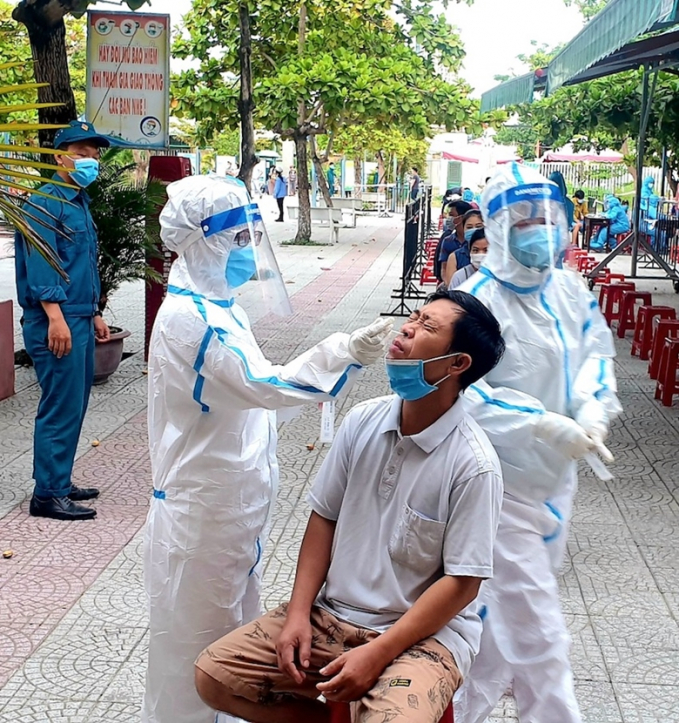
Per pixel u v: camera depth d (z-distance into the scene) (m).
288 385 2.67
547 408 3.27
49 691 3.70
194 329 2.75
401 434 2.53
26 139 8.69
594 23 7.23
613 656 4.07
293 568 4.86
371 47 19.77
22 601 4.45
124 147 9.15
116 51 9.02
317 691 2.46
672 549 5.24
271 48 19.14
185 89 18.98
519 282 3.21
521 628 3.13
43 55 8.52
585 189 29.16
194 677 2.76
